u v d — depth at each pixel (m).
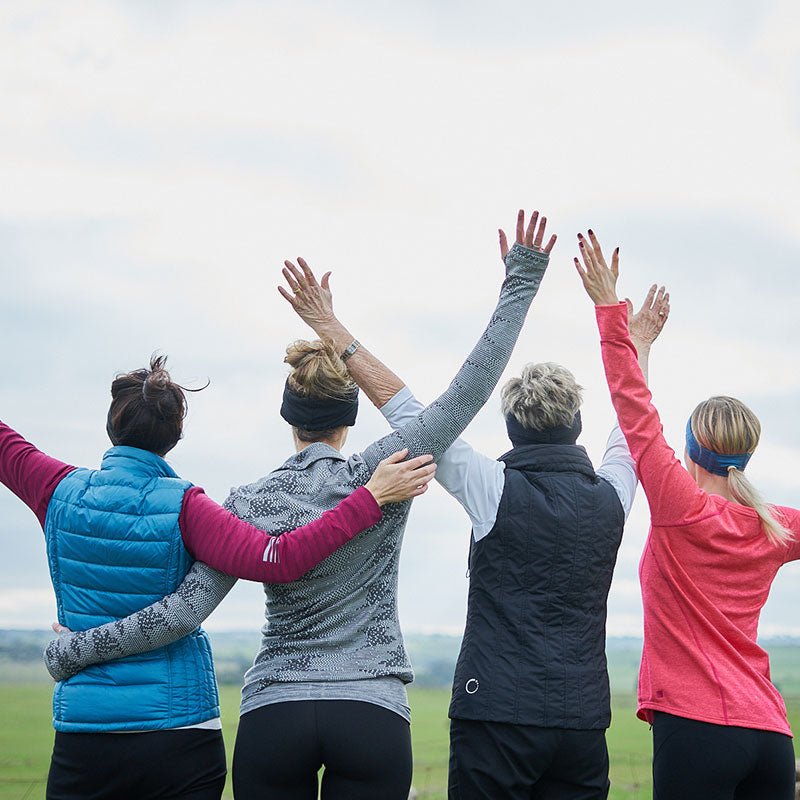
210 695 2.38
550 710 2.44
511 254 2.53
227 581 2.33
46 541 2.39
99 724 2.25
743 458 2.80
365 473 2.41
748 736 2.56
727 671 2.61
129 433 2.39
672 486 2.62
